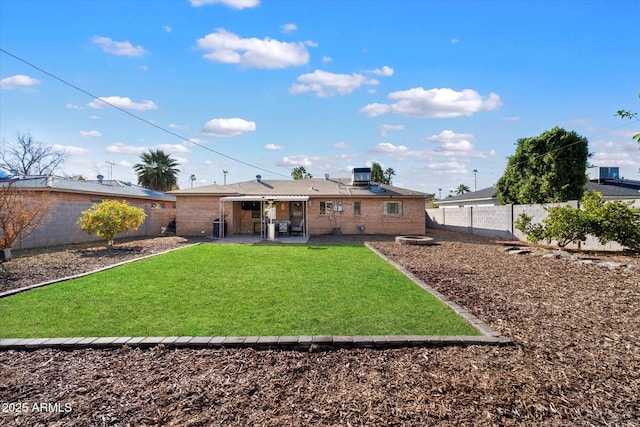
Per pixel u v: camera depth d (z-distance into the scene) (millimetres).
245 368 3383
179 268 8805
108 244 13609
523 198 20922
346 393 2912
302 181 25234
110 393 2951
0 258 10289
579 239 11164
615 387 2977
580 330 4391
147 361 3562
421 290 6473
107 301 5766
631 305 5496
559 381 3082
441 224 26969
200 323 4648
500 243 15578
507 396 2838
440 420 2527
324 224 21141
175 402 2797
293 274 8055
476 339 3961
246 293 6277
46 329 4461
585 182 18922
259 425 2490
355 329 4379
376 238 18297
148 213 20688
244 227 21781
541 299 5895
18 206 10656
